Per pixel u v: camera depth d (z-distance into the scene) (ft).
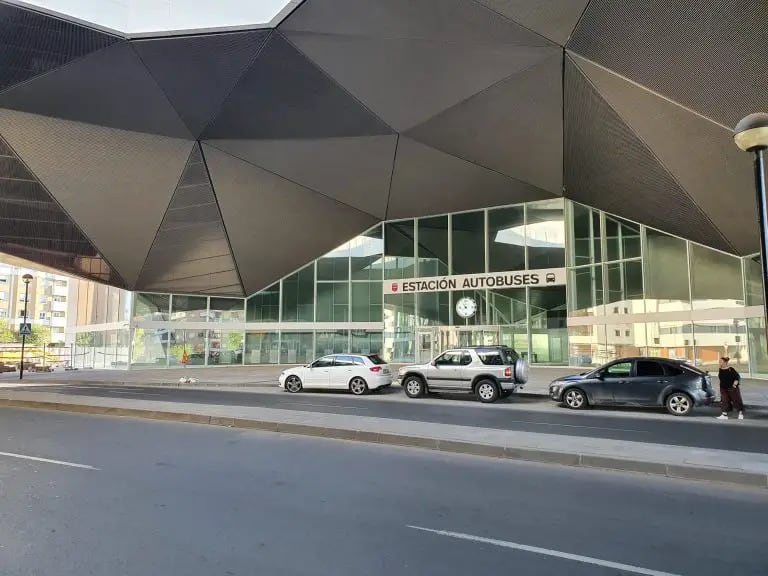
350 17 55.06
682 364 46.21
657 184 65.67
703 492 21.35
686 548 15.38
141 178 78.48
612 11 45.62
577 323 89.04
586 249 89.40
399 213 102.22
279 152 80.53
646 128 56.90
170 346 107.45
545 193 89.92
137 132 71.82
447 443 29.37
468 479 23.07
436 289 100.63
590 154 69.46
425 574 13.39
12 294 344.28
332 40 59.00
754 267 69.31
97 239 87.20
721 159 53.16
